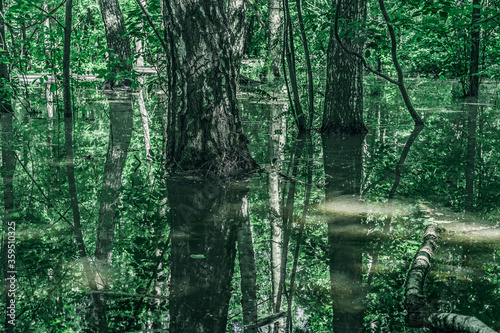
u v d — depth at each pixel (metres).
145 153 7.54
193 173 6.03
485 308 2.61
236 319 2.54
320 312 2.60
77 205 4.79
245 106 14.16
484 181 5.81
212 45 5.99
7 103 12.12
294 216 4.46
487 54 16.02
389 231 4.02
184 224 4.21
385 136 9.26
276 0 18.44
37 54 11.15
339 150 7.87
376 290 2.92
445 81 25.41
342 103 9.46
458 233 3.97
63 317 2.54
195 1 5.91
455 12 7.39
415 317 2.53
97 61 18.16
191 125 6.08
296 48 12.91
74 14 23.64
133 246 3.65
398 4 8.30
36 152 7.59
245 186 5.58
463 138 9.00
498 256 3.46
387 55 18.17
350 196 5.19
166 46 6.21
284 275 3.14
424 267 3.16
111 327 2.43
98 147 8.07
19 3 8.69
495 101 15.77
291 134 9.55
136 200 4.97
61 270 3.18
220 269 3.23
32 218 4.36
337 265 3.31
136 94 17.17
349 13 8.50
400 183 5.73
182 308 2.66
